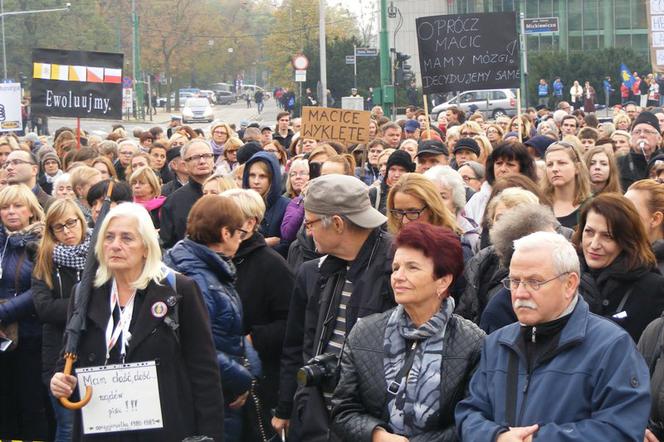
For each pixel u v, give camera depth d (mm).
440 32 14594
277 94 76750
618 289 6238
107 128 61312
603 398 4660
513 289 4895
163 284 5688
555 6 69125
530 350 4875
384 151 13234
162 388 5613
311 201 6156
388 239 6184
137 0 92062
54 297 7961
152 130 21359
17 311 8219
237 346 6566
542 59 59500
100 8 88875
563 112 23734
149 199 11727
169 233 10648
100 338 5691
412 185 6844
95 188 9758
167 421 5602
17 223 8547
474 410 4926
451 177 8055
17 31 79875
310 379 5582
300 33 85062
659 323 5465
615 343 4727
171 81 100375
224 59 103000
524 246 4867
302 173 10977
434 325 5141
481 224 8227
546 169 8828
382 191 10305
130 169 14422
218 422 5715
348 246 6160
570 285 4844
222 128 17328
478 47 14500
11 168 11922
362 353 5258
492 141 17219
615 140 14734
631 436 4570
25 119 49312
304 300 6504
